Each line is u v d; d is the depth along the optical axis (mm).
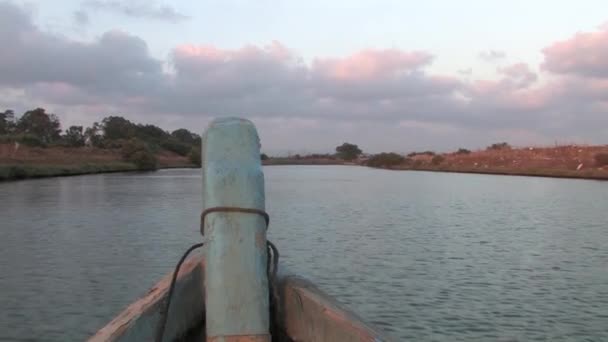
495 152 128625
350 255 20578
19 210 35812
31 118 142875
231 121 5934
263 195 5543
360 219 31672
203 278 6922
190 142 189000
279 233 25984
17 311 13516
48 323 12672
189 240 23641
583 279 17125
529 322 13055
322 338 5328
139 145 124812
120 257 19938
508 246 22766
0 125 141250
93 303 14164
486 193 52156
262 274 5273
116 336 4969
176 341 6176
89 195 48031
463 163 122500
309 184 69000
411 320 13109
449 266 18859
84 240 23656
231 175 5434
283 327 6137
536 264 19312
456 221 31031
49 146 121188
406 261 19562
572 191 54500
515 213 35156
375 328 5016
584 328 12680
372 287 15977
